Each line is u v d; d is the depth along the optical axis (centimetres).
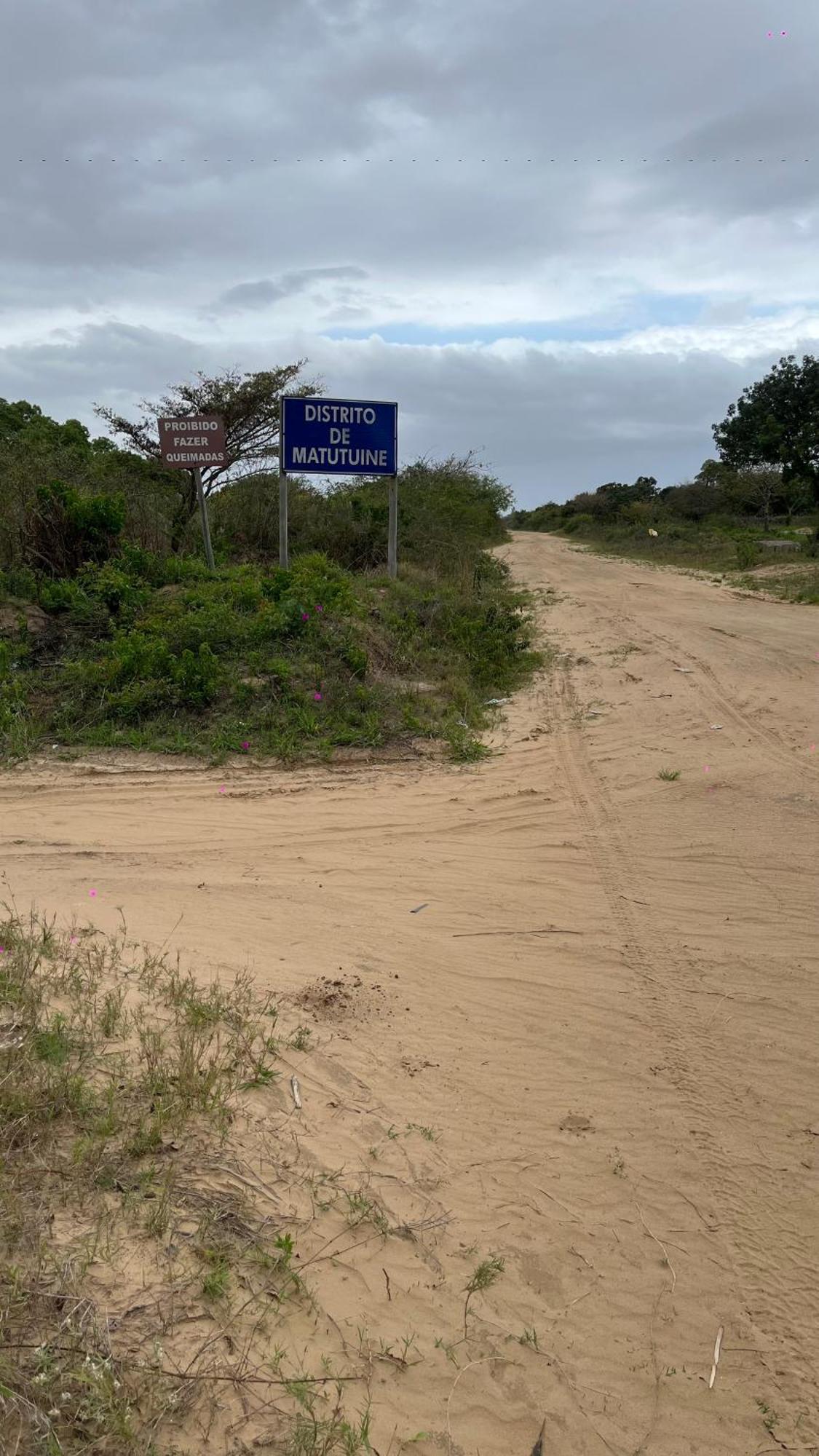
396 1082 397
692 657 1280
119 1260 272
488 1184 346
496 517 3131
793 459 5041
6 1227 276
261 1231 298
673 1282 312
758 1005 469
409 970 496
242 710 954
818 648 1305
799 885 602
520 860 657
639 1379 278
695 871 631
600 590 2036
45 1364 233
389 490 2091
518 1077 411
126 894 574
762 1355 288
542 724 1013
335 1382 254
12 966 430
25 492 1295
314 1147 346
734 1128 382
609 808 758
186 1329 256
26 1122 320
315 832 706
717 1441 261
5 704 918
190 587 1242
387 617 1256
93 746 885
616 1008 466
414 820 735
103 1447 219
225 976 465
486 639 1279
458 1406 259
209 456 1312
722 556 2977
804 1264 320
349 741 916
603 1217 336
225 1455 225
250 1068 383
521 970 503
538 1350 282
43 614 1112
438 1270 304
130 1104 343
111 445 2173
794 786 780
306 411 1423
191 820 722
